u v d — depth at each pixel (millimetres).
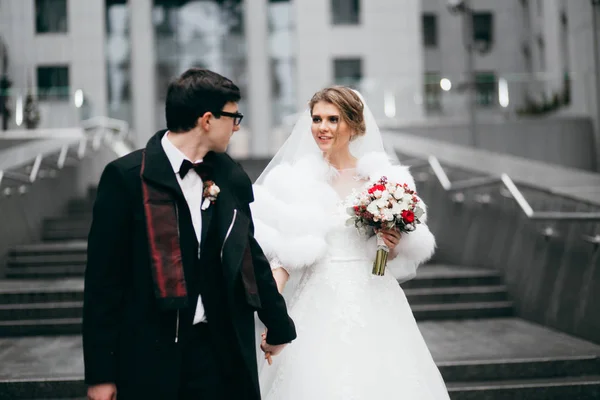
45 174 10555
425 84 15695
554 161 15266
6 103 14656
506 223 7434
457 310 6938
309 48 26875
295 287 3502
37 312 6598
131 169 2438
